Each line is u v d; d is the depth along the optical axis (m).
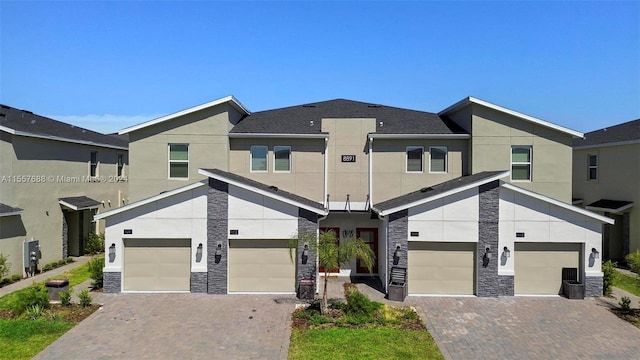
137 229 18.62
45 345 12.92
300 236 17.02
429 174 22.69
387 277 18.53
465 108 23.05
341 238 22.62
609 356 12.48
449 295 18.58
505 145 22.02
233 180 18.44
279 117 25.44
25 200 22.12
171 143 22.34
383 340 13.37
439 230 18.55
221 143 22.22
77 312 15.77
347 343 13.11
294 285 18.80
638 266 17.05
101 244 28.52
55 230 24.77
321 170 22.72
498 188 18.50
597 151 27.80
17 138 21.64
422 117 25.64
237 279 18.78
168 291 18.70
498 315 15.94
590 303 17.44
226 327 14.48
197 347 12.86
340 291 19.22
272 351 12.60
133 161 22.36
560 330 14.47
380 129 23.23
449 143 22.72
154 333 13.93
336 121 22.86
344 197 22.75
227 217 18.67
